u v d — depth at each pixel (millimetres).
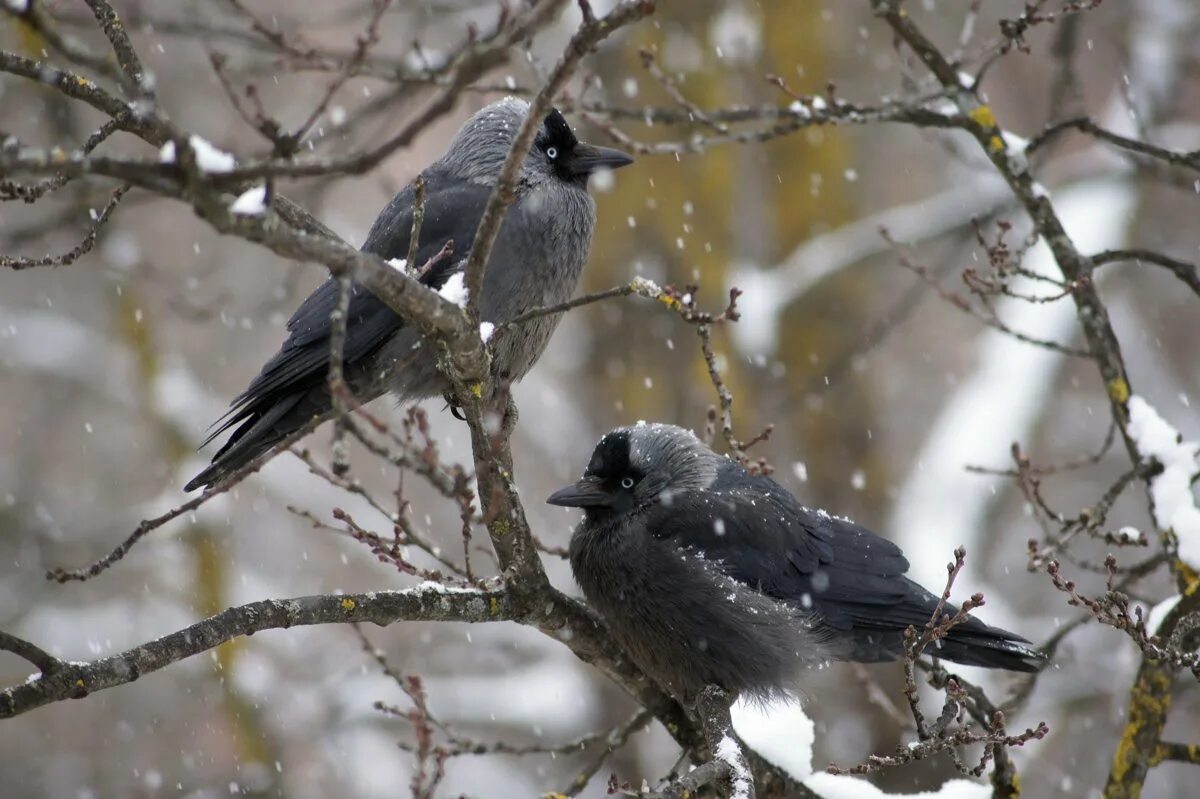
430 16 11461
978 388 15133
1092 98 18094
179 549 16188
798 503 9547
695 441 9445
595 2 14586
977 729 9141
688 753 8406
